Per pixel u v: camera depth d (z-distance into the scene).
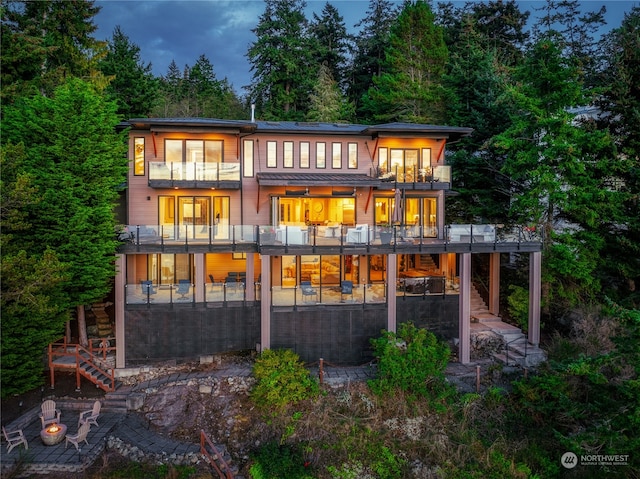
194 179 24.56
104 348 20.73
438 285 23.31
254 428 17.62
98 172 19.38
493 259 26.80
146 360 21.31
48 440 15.93
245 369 20.77
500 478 15.66
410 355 18.94
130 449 16.33
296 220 27.03
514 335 23.92
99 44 29.58
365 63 48.94
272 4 43.22
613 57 24.97
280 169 27.03
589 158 24.83
